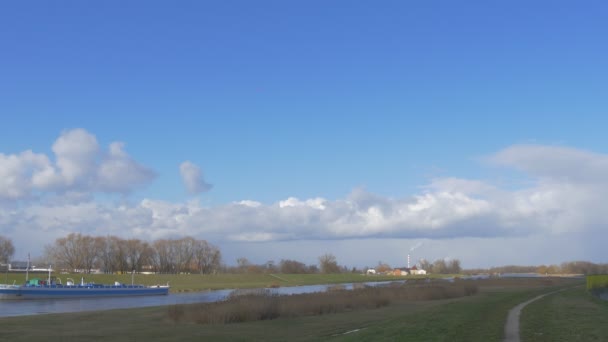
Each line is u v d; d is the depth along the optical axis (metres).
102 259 182.88
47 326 45.88
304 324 44.41
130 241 190.75
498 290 95.69
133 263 190.25
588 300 52.50
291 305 52.38
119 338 37.91
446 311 38.78
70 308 75.50
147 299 96.69
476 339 24.72
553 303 46.03
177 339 36.84
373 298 62.62
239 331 40.50
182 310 49.56
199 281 162.12
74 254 177.25
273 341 34.66
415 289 76.50
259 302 50.06
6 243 175.12
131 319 51.03
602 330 25.78
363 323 43.84
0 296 92.25
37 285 100.31
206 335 38.59
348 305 59.00
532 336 24.98
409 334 27.64
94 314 56.41
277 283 174.38
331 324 43.88
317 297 59.06
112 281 144.38
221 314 46.84
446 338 25.44
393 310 57.47
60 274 144.38
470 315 35.25
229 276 180.00
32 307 77.44
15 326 46.09
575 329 26.55
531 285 119.81
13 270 165.75
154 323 47.38
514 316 34.31
